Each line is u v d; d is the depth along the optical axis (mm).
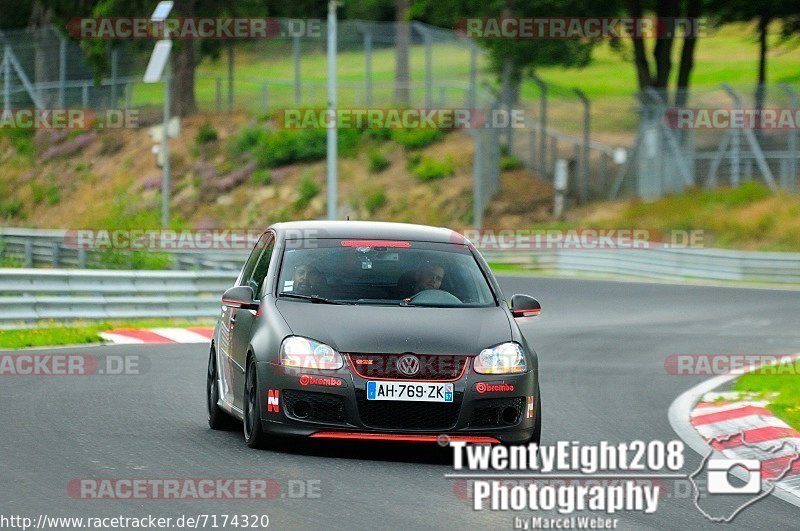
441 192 170875
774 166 159875
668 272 118625
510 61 182000
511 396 33500
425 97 191375
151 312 75188
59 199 194375
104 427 37719
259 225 175750
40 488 28281
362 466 32312
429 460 33812
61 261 117500
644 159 157625
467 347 33531
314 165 182750
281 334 33625
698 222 144000
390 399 32656
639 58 181125
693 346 70062
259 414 33500
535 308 37250
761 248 137125
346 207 173750
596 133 188000
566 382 54594
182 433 37062
